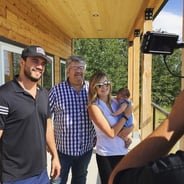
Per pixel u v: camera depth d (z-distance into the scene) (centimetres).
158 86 1653
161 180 58
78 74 282
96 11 655
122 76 2430
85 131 288
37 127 226
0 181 221
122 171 71
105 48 2439
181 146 188
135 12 657
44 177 235
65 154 286
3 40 411
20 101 216
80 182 301
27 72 221
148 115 513
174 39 81
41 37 656
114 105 267
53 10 641
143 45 84
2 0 405
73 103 282
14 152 217
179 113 71
